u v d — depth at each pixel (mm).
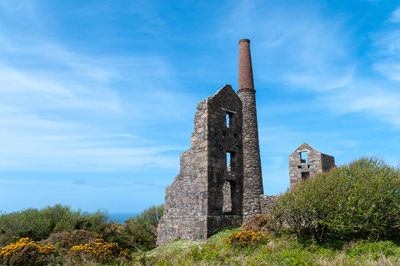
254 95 25469
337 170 16250
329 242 13891
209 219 19344
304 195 14859
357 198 13500
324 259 11523
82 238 19484
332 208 13773
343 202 13625
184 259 14125
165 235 23141
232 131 23109
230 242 15352
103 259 15680
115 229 28000
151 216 29594
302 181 17188
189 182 21609
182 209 21797
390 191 13484
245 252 13977
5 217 23766
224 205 26188
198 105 22172
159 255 16391
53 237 20141
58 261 14523
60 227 23844
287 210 15383
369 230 13258
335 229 13516
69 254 15719
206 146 20625
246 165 23125
